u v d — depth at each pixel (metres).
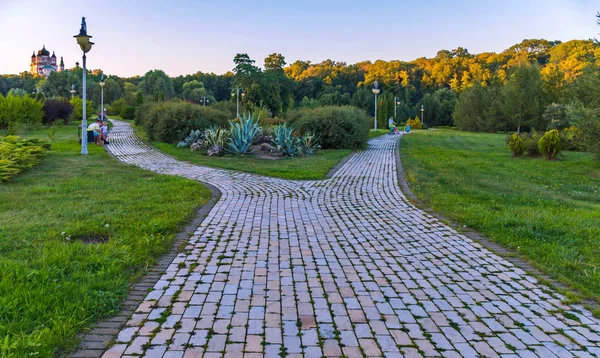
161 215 6.36
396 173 12.74
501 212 7.15
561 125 28.20
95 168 11.88
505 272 4.44
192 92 83.94
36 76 105.81
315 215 7.05
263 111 33.81
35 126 25.94
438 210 7.42
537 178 12.24
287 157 16.47
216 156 16.17
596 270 4.38
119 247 4.71
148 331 3.03
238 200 8.16
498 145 25.53
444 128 63.34
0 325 2.86
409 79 91.94
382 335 3.06
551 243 5.36
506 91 46.22
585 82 15.84
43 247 4.59
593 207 7.97
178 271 4.28
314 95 97.19
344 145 20.91
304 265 4.56
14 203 6.95
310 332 3.07
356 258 4.85
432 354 2.82
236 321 3.21
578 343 2.99
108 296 3.48
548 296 3.82
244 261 4.63
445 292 3.89
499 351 2.87
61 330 2.90
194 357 2.70
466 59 86.38
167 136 20.95
